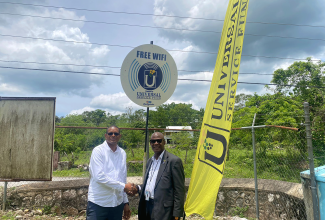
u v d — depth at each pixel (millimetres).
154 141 2936
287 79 18062
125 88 4109
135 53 4141
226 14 3182
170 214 2729
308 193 2949
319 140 11648
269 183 4555
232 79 2752
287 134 8852
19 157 4586
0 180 4551
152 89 4219
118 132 3035
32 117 4629
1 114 4641
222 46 3131
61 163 13227
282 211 4078
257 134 11344
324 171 2865
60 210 4629
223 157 2656
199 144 3197
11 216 4395
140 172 10109
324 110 12977
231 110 2660
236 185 4641
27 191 4664
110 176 2900
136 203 4715
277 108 12844
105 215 2848
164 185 2766
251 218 4375
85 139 17547
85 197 4684
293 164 7801
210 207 2695
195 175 3113
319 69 17312
